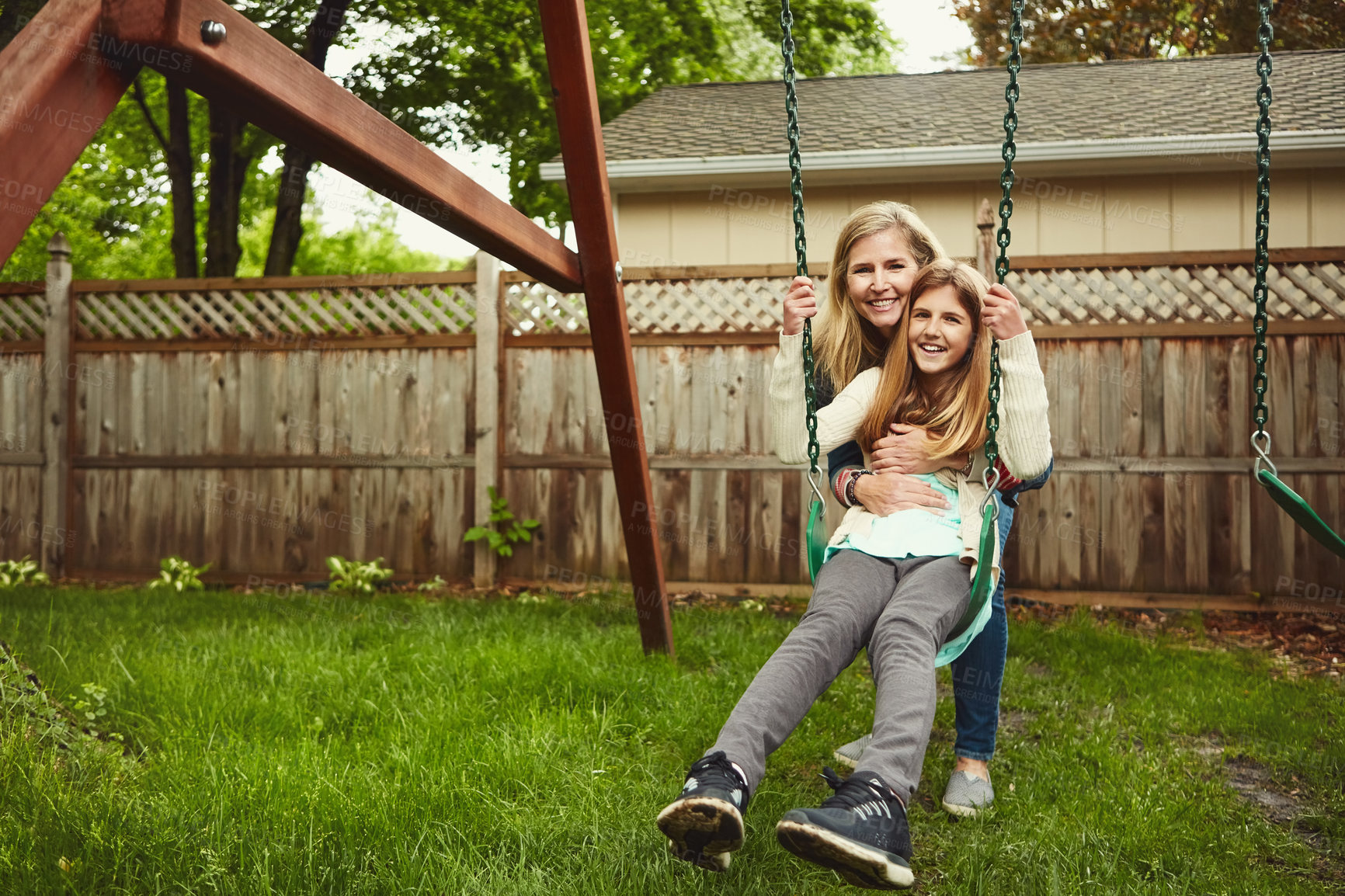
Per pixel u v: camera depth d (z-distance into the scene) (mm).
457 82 9484
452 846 1991
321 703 3002
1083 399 5594
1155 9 12336
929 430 2119
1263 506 5426
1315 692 3641
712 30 11422
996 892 1922
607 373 3385
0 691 2520
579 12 2766
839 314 2445
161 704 2852
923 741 1675
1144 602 5516
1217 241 6816
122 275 13867
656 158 7035
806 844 1503
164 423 6320
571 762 2512
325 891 1772
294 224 8820
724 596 5887
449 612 4793
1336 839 2279
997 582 2199
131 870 1797
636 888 1837
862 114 7949
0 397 6402
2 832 1879
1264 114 2193
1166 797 2432
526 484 6059
